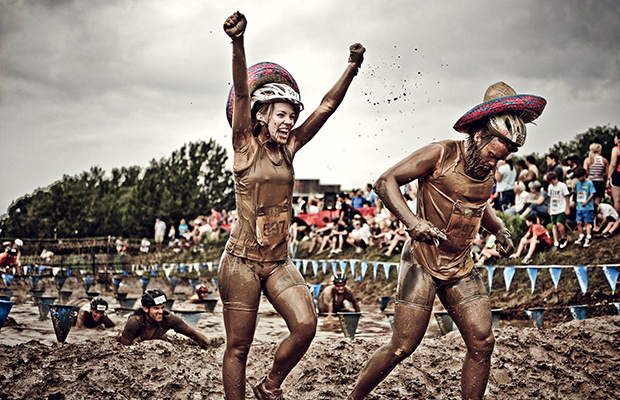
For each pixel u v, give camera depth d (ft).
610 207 35.83
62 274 63.93
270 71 12.03
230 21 10.59
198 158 124.47
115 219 119.24
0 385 14.98
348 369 16.80
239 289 11.91
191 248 75.51
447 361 17.52
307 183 131.85
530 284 34.55
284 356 11.75
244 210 11.90
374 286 44.11
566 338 18.62
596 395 15.52
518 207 40.65
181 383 15.62
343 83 13.04
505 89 12.70
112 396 14.67
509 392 15.78
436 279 12.85
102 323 27.48
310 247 55.16
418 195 13.33
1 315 18.99
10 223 112.57
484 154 12.22
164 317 22.24
